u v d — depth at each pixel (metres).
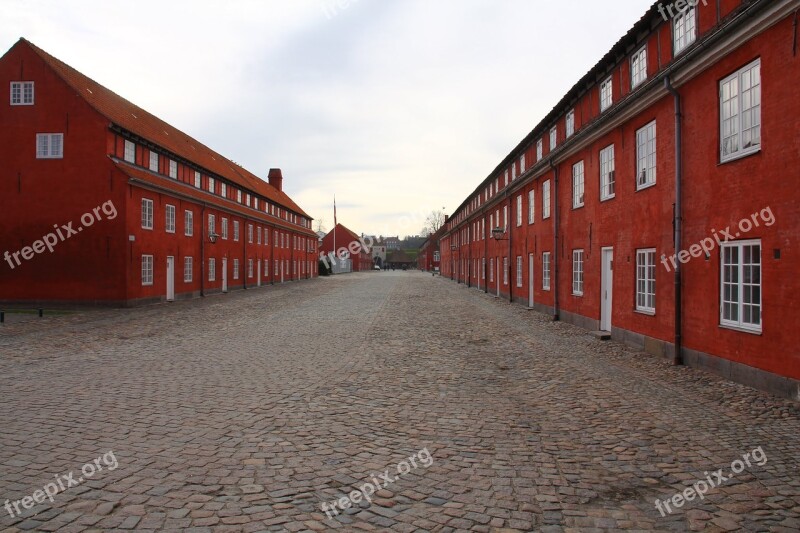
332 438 6.09
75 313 21.44
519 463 5.39
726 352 9.27
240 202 42.72
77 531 3.90
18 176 23.80
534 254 23.25
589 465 5.34
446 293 34.78
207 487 4.71
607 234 14.78
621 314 13.81
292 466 5.23
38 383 8.83
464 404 7.68
